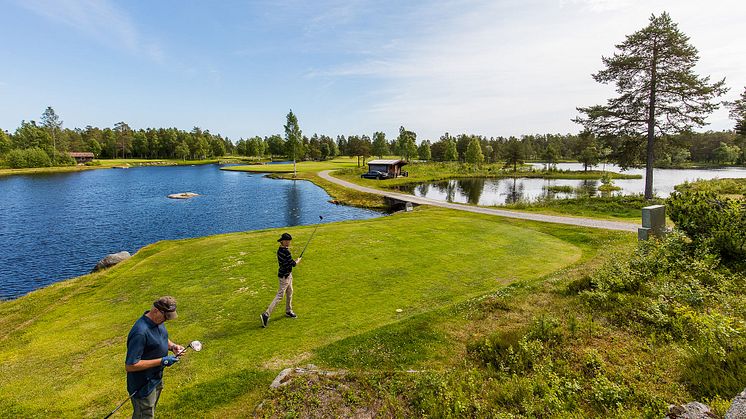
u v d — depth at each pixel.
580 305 7.49
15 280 17.25
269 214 34.38
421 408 4.78
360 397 5.12
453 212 27.84
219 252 15.57
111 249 22.44
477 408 4.59
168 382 6.26
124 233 26.59
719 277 7.57
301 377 5.67
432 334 7.08
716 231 9.10
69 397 6.11
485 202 40.75
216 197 45.22
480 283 10.83
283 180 64.81
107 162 119.69
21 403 5.95
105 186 57.03
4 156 92.31
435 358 6.28
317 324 8.42
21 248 22.56
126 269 14.53
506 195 47.38
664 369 4.90
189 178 71.19
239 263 13.79
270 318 8.92
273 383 5.71
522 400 4.61
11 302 11.84
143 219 31.67
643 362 5.14
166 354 4.68
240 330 8.31
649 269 8.66
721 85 27.16
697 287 7.04
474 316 7.73
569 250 14.80
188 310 9.70
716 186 32.66
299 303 9.76
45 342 8.45
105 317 9.78
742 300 6.41
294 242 16.91
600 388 4.53
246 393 5.62
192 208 37.34
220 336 8.06
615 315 6.80
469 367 5.78
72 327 9.26
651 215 11.98
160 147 144.25
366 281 11.30
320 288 10.82
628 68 29.88
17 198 43.59
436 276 11.59
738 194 28.98
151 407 4.59
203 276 12.55
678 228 10.40
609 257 11.66
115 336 8.64
